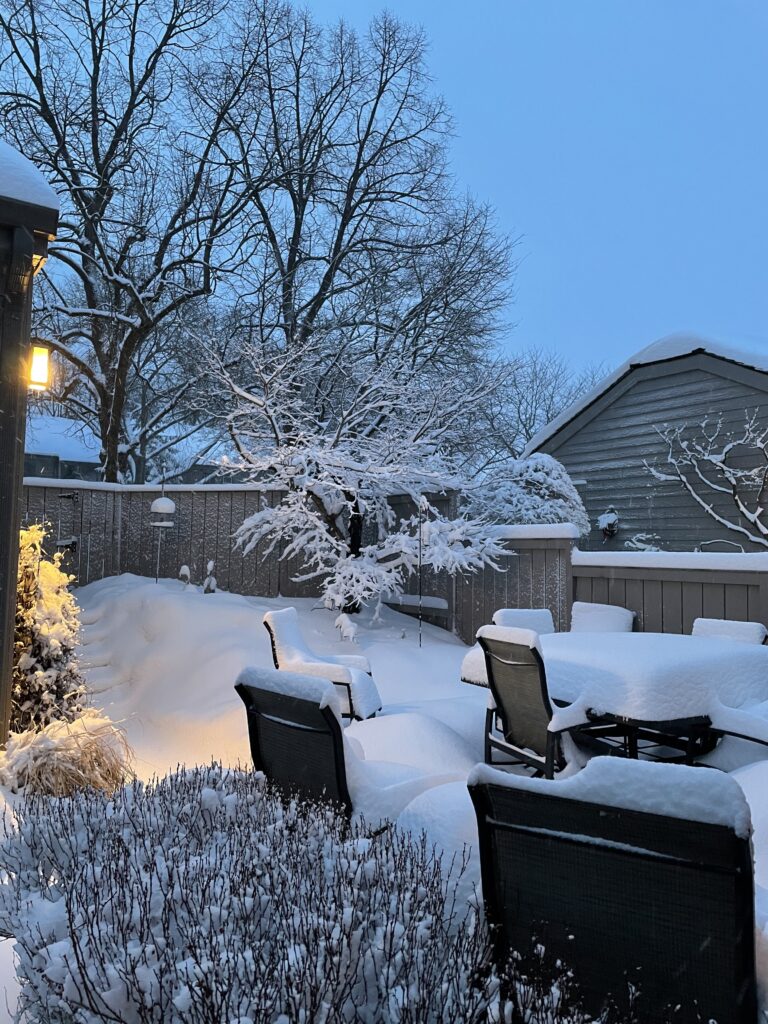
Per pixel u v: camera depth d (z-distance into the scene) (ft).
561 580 24.53
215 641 24.21
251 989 5.39
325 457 26.55
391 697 21.71
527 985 5.90
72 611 16.63
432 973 5.80
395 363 30.22
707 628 17.67
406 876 7.28
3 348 15.17
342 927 5.78
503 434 53.78
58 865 8.00
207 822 9.05
